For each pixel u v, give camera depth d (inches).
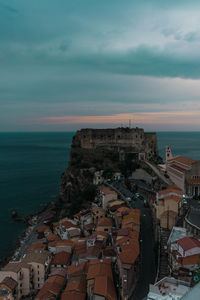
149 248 3100.4
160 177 5098.4
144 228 3575.3
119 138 7485.2
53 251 3846.0
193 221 2699.3
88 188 5807.1
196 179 3981.3
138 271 2662.4
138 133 7337.6
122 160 6904.5
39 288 3275.1
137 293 2400.3
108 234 3740.2
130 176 6205.7
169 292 1776.6
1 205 7140.8
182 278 1989.4
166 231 2935.5
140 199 4660.4
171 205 3063.5
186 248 2162.9
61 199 6619.1
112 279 2642.7
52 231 5054.1
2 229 5595.5
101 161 6855.3
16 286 3004.4
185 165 4325.8
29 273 3184.1
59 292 2851.9
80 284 2726.4
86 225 4357.8
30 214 6392.7
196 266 2084.2
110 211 4256.9
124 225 3329.2
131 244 2765.7
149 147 7465.6
